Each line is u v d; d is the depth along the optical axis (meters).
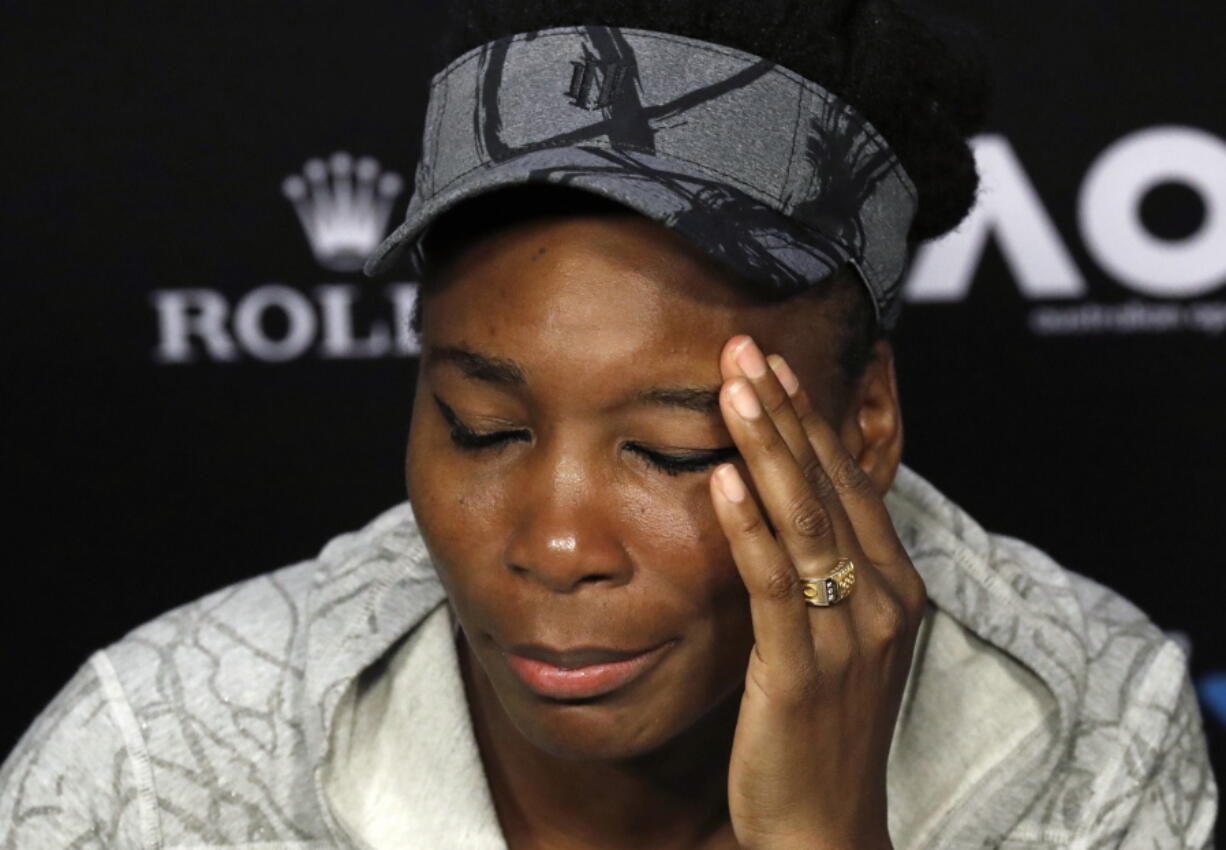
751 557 3.20
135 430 7.89
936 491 4.35
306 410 7.93
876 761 3.53
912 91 3.62
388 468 7.98
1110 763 4.28
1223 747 7.97
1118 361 7.86
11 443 7.85
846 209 3.42
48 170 7.73
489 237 3.19
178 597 7.98
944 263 7.82
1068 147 7.76
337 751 4.00
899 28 3.62
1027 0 7.68
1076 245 7.80
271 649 4.21
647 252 3.13
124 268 7.80
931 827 4.20
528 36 3.37
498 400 3.22
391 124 7.80
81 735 4.12
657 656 3.30
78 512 7.91
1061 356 7.86
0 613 7.91
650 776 3.81
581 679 3.28
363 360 7.92
